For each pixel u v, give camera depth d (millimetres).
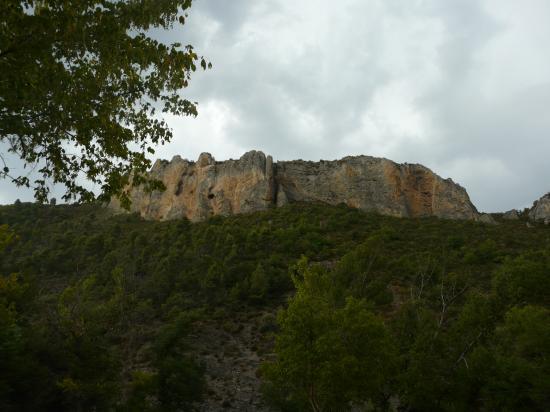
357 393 16859
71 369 20312
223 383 30062
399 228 72562
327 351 16031
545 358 18844
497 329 22344
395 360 18031
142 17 9133
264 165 94062
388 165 94000
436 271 37719
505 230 74375
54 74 8570
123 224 88500
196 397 23516
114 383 22156
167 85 10383
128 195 11445
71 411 19484
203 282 46375
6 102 8578
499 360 19062
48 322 23219
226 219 82562
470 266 46875
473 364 18516
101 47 9094
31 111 9414
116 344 32812
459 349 19531
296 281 24500
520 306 21016
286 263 53844
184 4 9453
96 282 49312
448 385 18375
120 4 9070
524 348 20438
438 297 29922
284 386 17969
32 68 8188
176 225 78312
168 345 25281
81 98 9539
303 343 16422
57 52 8961
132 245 65812
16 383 17250
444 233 68625
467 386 18297
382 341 17406
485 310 20000
